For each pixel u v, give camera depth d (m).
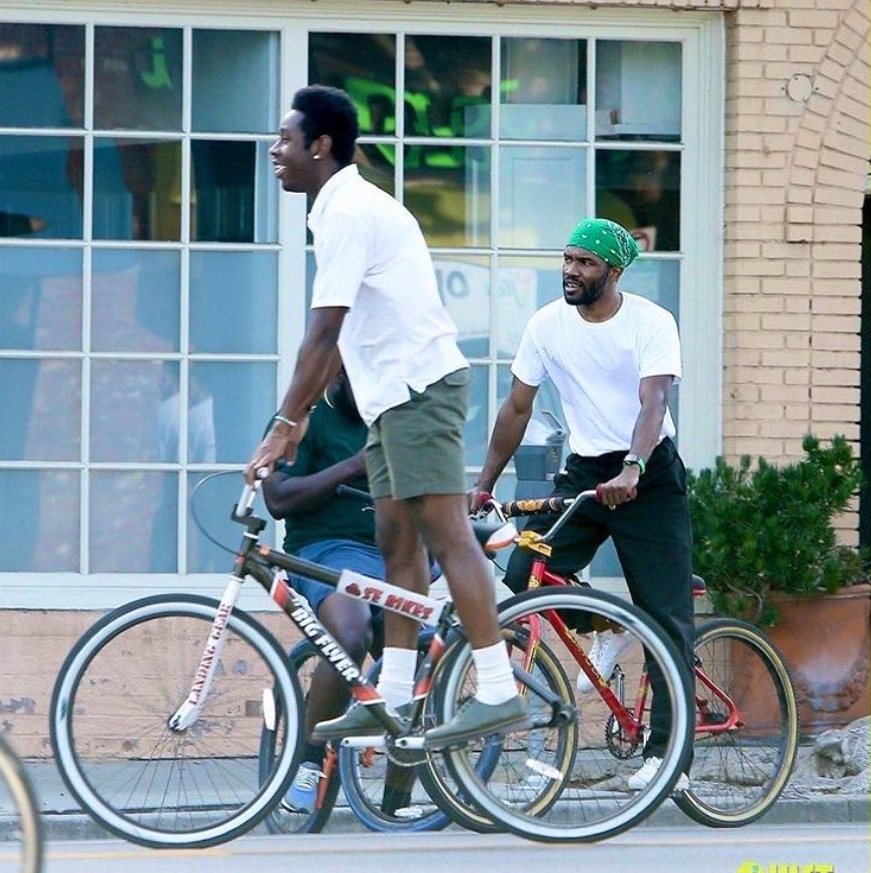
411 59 36.50
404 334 21.70
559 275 36.94
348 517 26.45
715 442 36.84
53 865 22.67
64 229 35.91
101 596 35.75
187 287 36.06
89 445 35.88
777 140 36.62
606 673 25.56
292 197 36.16
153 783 23.06
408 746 22.16
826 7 36.69
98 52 35.91
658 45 37.06
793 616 35.28
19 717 35.22
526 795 23.61
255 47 36.16
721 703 28.58
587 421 27.38
